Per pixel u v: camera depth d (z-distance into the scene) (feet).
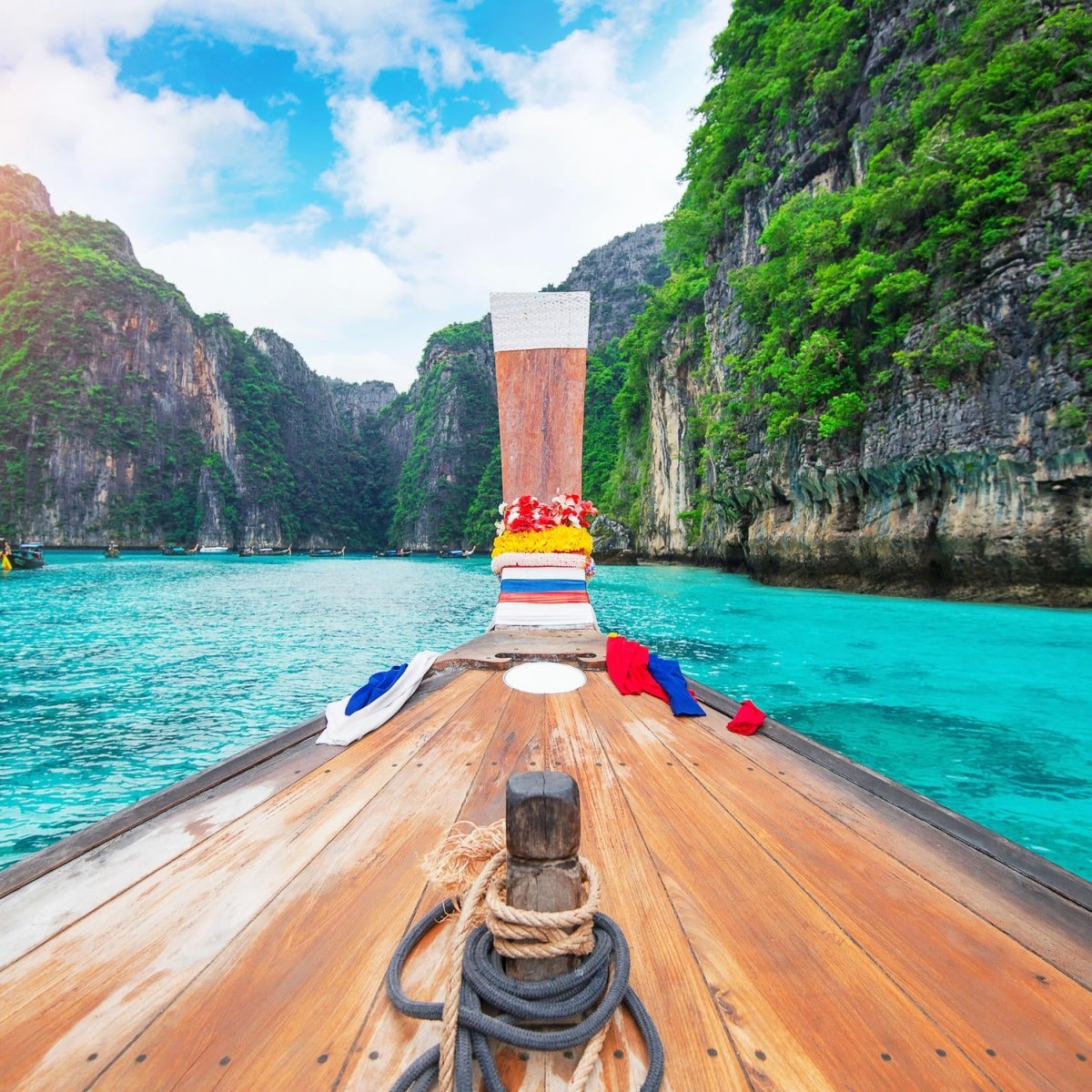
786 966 4.46
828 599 55.57
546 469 25.16
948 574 52.80
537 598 20.98
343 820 6.87
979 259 47.65
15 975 4.32
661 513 133.80
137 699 23.30
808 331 64.13
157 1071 3.52
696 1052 3.65
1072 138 43.68
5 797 14.48
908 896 5.40
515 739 9.70
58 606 54.49
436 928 4.87
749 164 87.45
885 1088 3.42
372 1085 3.42
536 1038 3.35
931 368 49.83
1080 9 45.80
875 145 62.54
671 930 4.88
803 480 65.21
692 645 32.81
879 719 19.72
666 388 127.65
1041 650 30.91
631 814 7.04
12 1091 3.37
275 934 4.83
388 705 10.87
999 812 13.26
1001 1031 3.86
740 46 94.07
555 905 3.81
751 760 8.86
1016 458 45.27
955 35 55.47
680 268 129.49
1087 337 41.57
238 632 40.55
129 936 4.77
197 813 7.04
